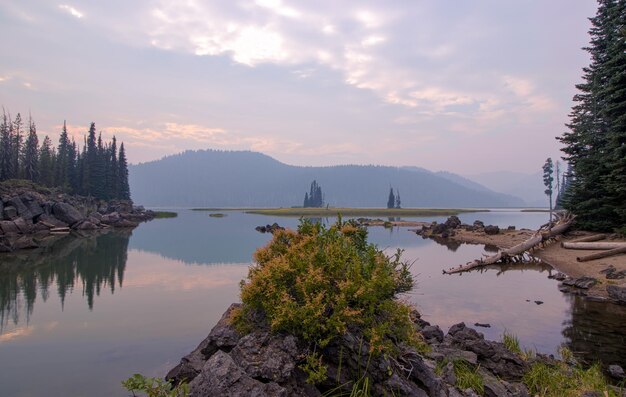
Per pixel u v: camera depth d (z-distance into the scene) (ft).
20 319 42.70
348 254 21.45
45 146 384.68
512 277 74.18
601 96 114.32
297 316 18.44
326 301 18.97
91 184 381.60
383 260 21.75
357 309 18.95
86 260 92.68
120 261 90.79
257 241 142.10
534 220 324.39
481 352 29.63
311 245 22.26
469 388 22.89
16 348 33.65
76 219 221.46
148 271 76.33
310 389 17.44
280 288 20.03
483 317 45.85
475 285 65.62
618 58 97.81
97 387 25.93
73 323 41.09
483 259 90.48
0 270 77.77
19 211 194.39
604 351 34.83
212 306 48.34
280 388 15.76
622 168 95.20
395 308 19.94
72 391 25.32
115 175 420.36
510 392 24.04
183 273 73.87
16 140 330.95
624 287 56.08
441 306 51.01
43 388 25.77
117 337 36.50
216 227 234.17
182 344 34.65
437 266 87.20
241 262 88.79
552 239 116.47
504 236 144.25
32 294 55.83
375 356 18.28
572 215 120.47
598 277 68.39
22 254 104.78
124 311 45.88
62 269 78.89
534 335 39.40
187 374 21.84
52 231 198.59
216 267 81.51
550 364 30.01
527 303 52.90
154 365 29.81
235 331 21.99
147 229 219.00
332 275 20.40
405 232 191.11
